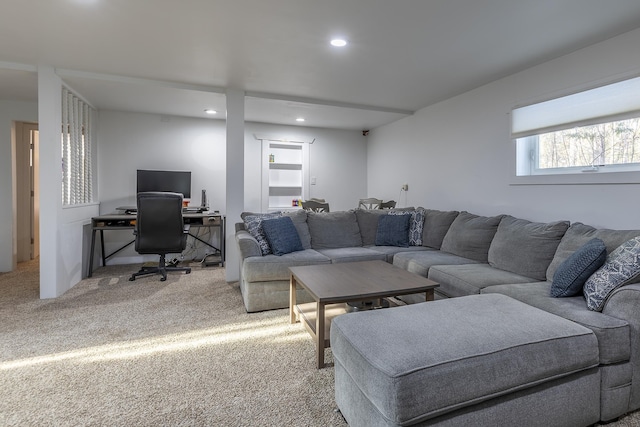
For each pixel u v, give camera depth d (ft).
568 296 6.09
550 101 9.39
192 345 7.32
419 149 15.16
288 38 8.29
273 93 12.88
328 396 5.55
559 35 7.96
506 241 8.93
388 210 13.83
